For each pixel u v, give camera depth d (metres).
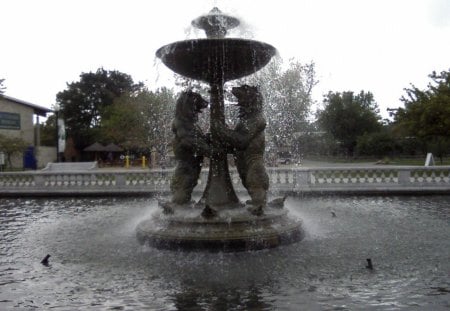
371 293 5.52
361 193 17.14
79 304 5.35
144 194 18.30
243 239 7.37
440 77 25.31
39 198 18.36
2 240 9.05
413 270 6.43
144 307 5.21
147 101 42.09
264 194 8.63
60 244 8.48
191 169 8.98
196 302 5.33
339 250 7.54
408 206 13.40
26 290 5.89
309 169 17.66
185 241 7.42
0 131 41.66
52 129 65.06
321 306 5.13
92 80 65.75
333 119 55.59
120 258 7.26
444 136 24.38
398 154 49.19
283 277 6.16
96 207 14.64
